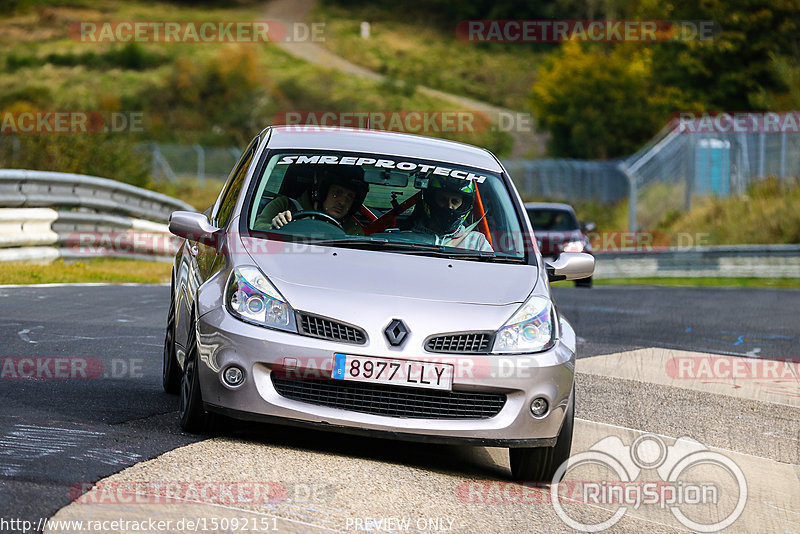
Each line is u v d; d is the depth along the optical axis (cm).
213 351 1916
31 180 5238
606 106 17525
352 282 1992
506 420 1939
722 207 11500
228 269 2016
